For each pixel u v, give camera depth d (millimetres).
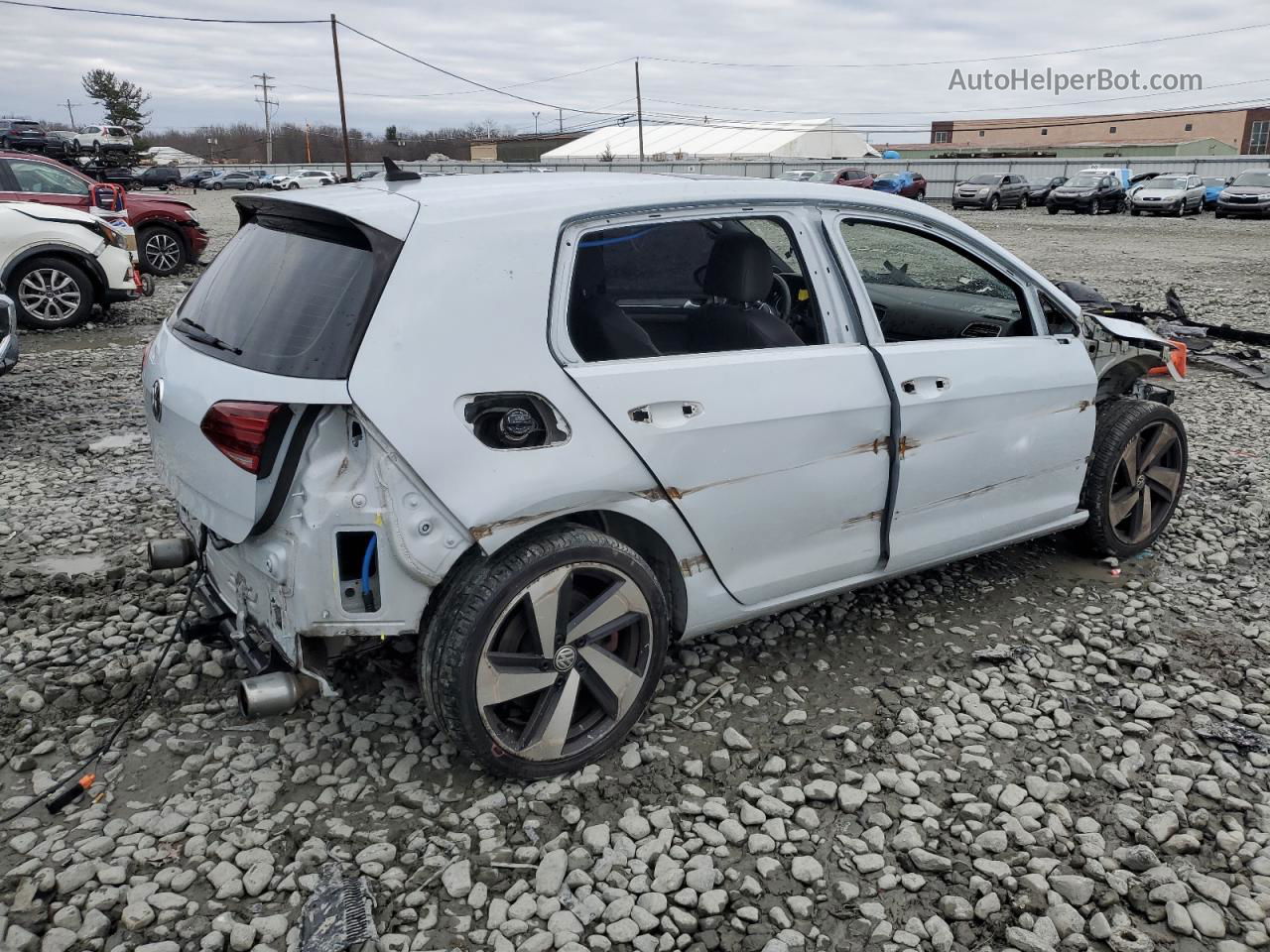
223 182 64625
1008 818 2828
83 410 7352
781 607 3420
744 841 2738
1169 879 2590
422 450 2547
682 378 2980
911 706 3389
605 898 2527
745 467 3113
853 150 82375
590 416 2805
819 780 2947
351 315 2568
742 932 2436
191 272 16609
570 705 2902
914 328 4148
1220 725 3311
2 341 6789
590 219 2904
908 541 3643
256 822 2766
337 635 2672
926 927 2453
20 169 12664
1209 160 46344
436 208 2736
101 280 11016
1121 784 2977
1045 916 2488
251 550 2744
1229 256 19297
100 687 3467
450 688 2688
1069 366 4000
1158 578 4445
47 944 2342
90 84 76688
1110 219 33156
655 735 3191
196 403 2699
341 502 2561
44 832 2742
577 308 3051
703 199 3111
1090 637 3869
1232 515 5207
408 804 2852
